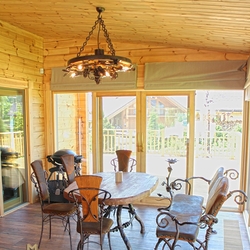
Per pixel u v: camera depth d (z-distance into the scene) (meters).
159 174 4.60
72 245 3.16
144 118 4.59
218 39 3.25
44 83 5.02
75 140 6.35
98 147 4.89
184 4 2.16
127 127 4.73
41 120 5.00
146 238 3.33
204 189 5.12
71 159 3.69
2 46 4.04
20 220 3.90
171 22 2.78
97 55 2.36
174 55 4.31
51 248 3.09
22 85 4.48
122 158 4.02
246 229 3.60
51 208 3.13
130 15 2.75
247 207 3.88
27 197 4.68
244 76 4.02
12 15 3.56
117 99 4.73
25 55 4.54
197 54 4.21
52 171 4.42
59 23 3.71
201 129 5.94
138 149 4.65
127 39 4.14
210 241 3.26
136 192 2.80
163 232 2.42
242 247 3.13
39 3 2.83
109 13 2.79
